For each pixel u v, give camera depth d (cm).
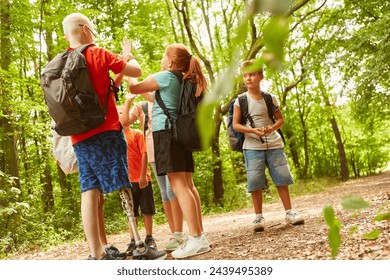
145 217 612
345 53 1759
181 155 473
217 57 2180
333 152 4819
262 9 39
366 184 2248
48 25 1789
